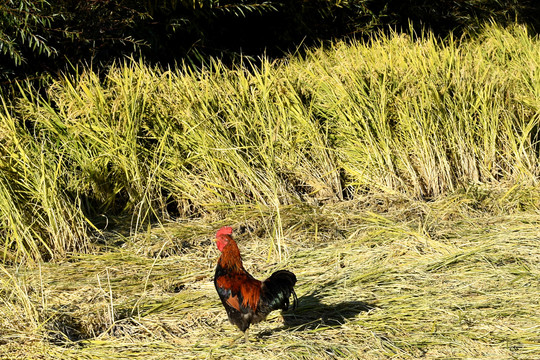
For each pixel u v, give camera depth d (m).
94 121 17.00
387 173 16.81
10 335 10.41
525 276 11.78
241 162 16.20
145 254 13.87
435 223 14.64
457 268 12.32
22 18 18.56
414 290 11.61
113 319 10.85
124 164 16.25
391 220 15.01
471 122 17.53
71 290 12.27
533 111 18.44
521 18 34.84
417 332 10.24
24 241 13.72
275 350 9.91
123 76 19.30
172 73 19.73
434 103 17.56
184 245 14.46
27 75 20.77
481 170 17.48
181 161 16.62
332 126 17.97
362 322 10.55
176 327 10.84
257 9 23.75
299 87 18.70
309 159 17.47
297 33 27.02
